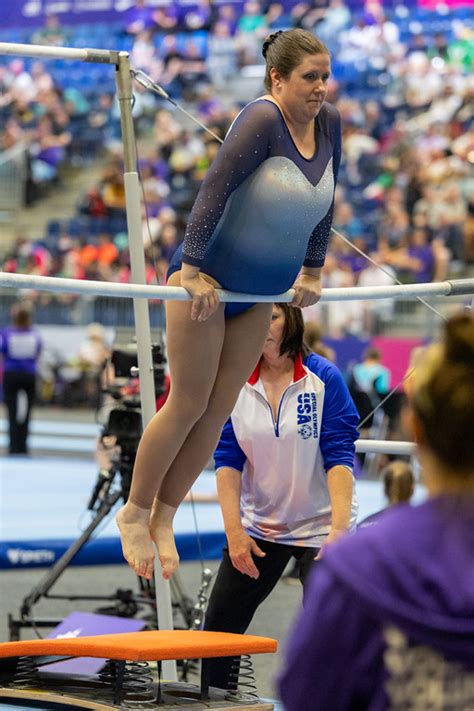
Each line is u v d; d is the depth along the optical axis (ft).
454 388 6.31
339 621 6.23
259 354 14.15
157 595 18.01
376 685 6.22
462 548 6.19
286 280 13.53
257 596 16.30
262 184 12.74
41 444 62.44
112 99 78.23
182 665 20.22
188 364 13.48
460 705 6.08
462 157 62.13
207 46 77.61
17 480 49.73
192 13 78.95
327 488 16.11
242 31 77.30
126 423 22.41
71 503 42.78
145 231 67.15
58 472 52.95
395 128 66.08
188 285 12.86
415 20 71.36
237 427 15.89
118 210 71.10
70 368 65.05
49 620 22.16
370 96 69.15
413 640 6.09
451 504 6.33
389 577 6.15
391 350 50.96
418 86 67.92
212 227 12.67
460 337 6.43
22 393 58.90
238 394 14.17
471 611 5.99
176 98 75.72
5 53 16.38
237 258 13.11
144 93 76.79
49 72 80.43
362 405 27.78
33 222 74.13
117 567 31.30
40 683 13.58
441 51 69.41
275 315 15.60
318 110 12.87
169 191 70.38
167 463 13.83
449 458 6.34
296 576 29.58
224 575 16.33
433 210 59.82
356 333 54.39
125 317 63.57
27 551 30.63
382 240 59.00
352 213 62.59
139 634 13.35
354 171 64.95
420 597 6.07
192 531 31.68
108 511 23.08
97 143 76.79
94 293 12.88
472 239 56.70
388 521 6.44
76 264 67.72
